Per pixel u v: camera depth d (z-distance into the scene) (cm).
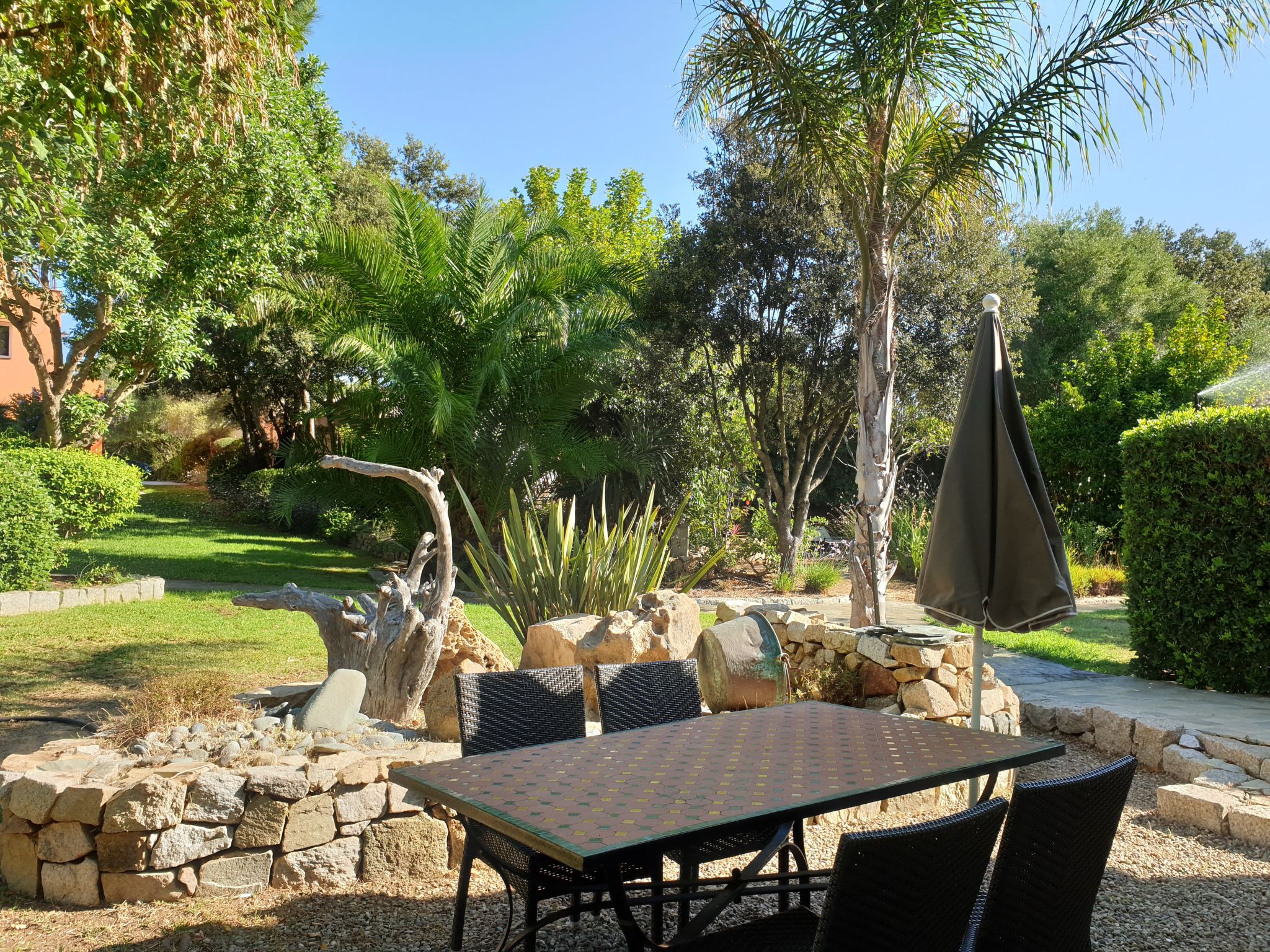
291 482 1573
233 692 529
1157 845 428
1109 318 2669
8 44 430
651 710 385
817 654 600
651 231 2919
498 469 1478
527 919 280
